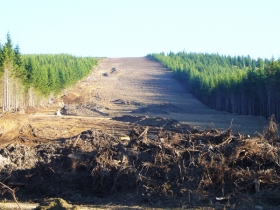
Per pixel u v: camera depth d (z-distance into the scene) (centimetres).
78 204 1490
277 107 5503
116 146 1814
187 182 1530
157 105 7294
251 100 6525
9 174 1705
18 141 3061
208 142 1764
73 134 3525
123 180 1598
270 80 5619
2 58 5066
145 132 1847
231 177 1509
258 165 1577
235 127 4522
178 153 1667
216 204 1417
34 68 6250
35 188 1673
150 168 1622
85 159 1756
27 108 5856
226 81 7550
